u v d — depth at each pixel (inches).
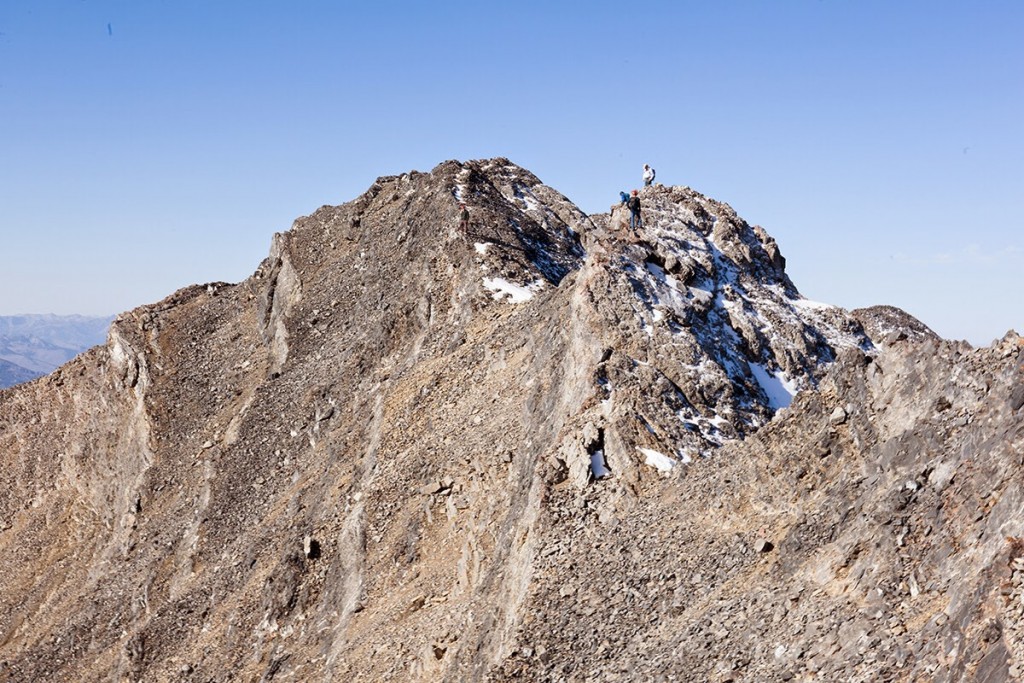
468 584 1993.1
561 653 1434.5
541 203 3570.4
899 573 1125.7
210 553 2878.9
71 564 3622.0
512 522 1854.1
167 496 3324.3
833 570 1211.9
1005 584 957.8
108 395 3846.0
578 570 1558.8
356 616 2187.5
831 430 1398.9
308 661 2190.0
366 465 2539.4
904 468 1236.5
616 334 2143.2
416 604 2084.2
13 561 3764.8
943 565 1093.8
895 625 1078.4
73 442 3887.8
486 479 2149.4
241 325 3799.2
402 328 3014.3
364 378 3004.4
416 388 2667.3
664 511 1558.8
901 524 1168.8
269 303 3686.0
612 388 1942.7
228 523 2910.9
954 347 1300.4
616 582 1488.7
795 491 1379.2
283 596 2416.3
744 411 2050.9
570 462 1771.7
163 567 3004.4
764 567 1321.4
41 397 4183.1
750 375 2279.8
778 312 2593.5
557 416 2046.0
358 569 2288.4
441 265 3016.7
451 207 3228.3
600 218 3634.4
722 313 2453.2
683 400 1979.6
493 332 2632.9
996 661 907.4
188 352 3799.2
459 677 1673.2
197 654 2506.2
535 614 1524.4
